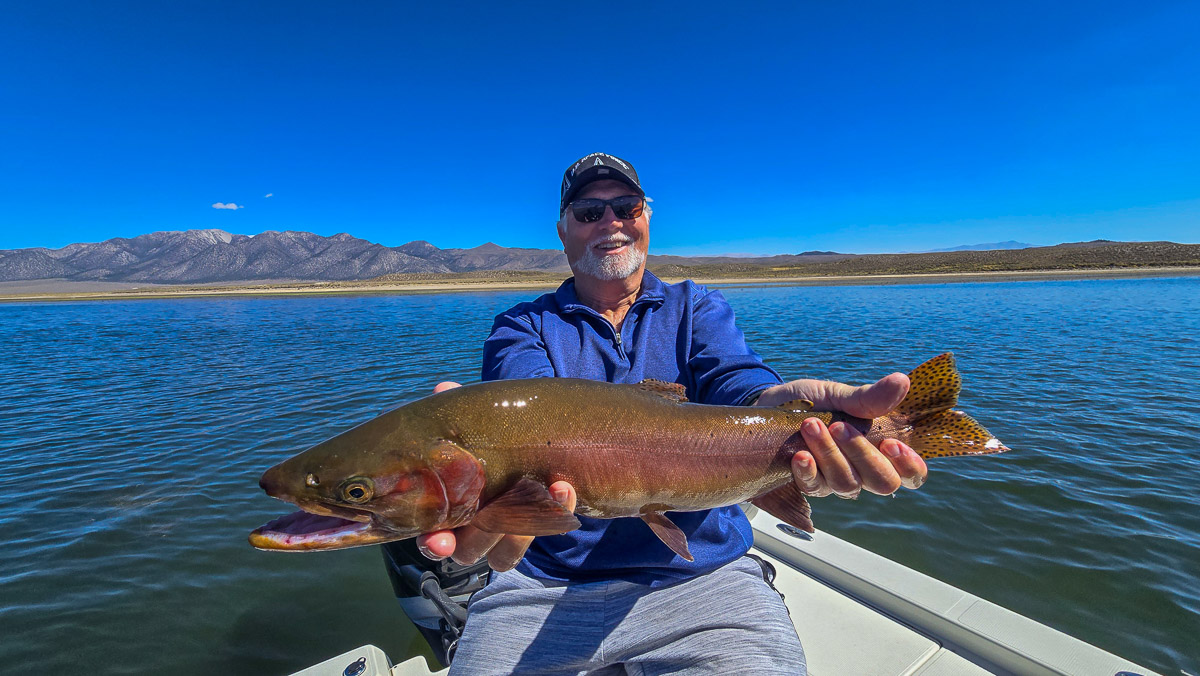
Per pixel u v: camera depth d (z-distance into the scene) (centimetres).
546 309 111
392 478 70
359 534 70
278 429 347
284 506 243
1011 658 97
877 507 221
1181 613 156
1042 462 260
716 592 87
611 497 78
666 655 82
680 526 90
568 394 78
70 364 608
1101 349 550
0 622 168
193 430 346
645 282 118
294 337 830
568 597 89
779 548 140
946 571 179
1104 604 161
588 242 108
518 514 71
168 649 156
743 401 89
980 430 82
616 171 106
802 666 79
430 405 75
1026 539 196
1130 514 211
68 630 164
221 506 243
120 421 370
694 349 104
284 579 189
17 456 304
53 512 238
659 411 81
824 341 643
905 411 83
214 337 855
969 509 218
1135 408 341
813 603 120
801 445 82
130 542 213
